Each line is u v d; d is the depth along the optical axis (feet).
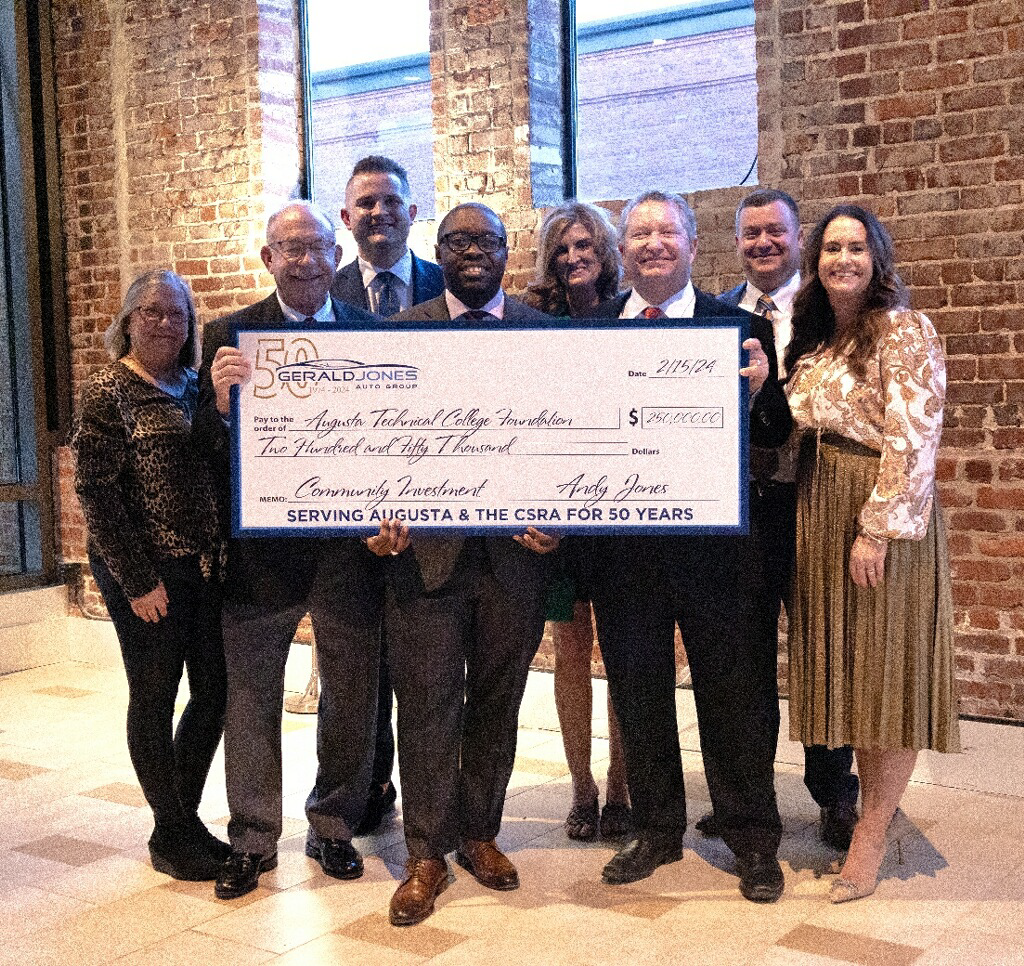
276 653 10.22
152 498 10.03
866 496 9.41
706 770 10.09
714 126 15.14
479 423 9.50
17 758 14.11
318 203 18.24
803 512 9.79
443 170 15.80
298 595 10.12
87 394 9.93
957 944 8.82
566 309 11.85
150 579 9.88
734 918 9.35
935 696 9.46
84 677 18.39
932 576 9.42
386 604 9.90
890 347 9.28
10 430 19.45
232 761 10.18
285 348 9.52
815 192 13.16
